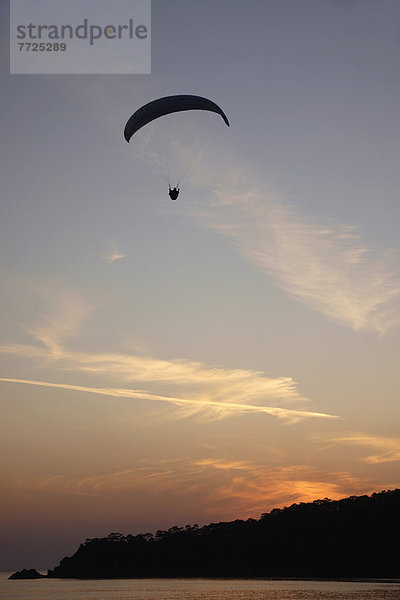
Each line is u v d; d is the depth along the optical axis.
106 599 168.00
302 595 164.75
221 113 78.88
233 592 191.12
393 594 164.25
